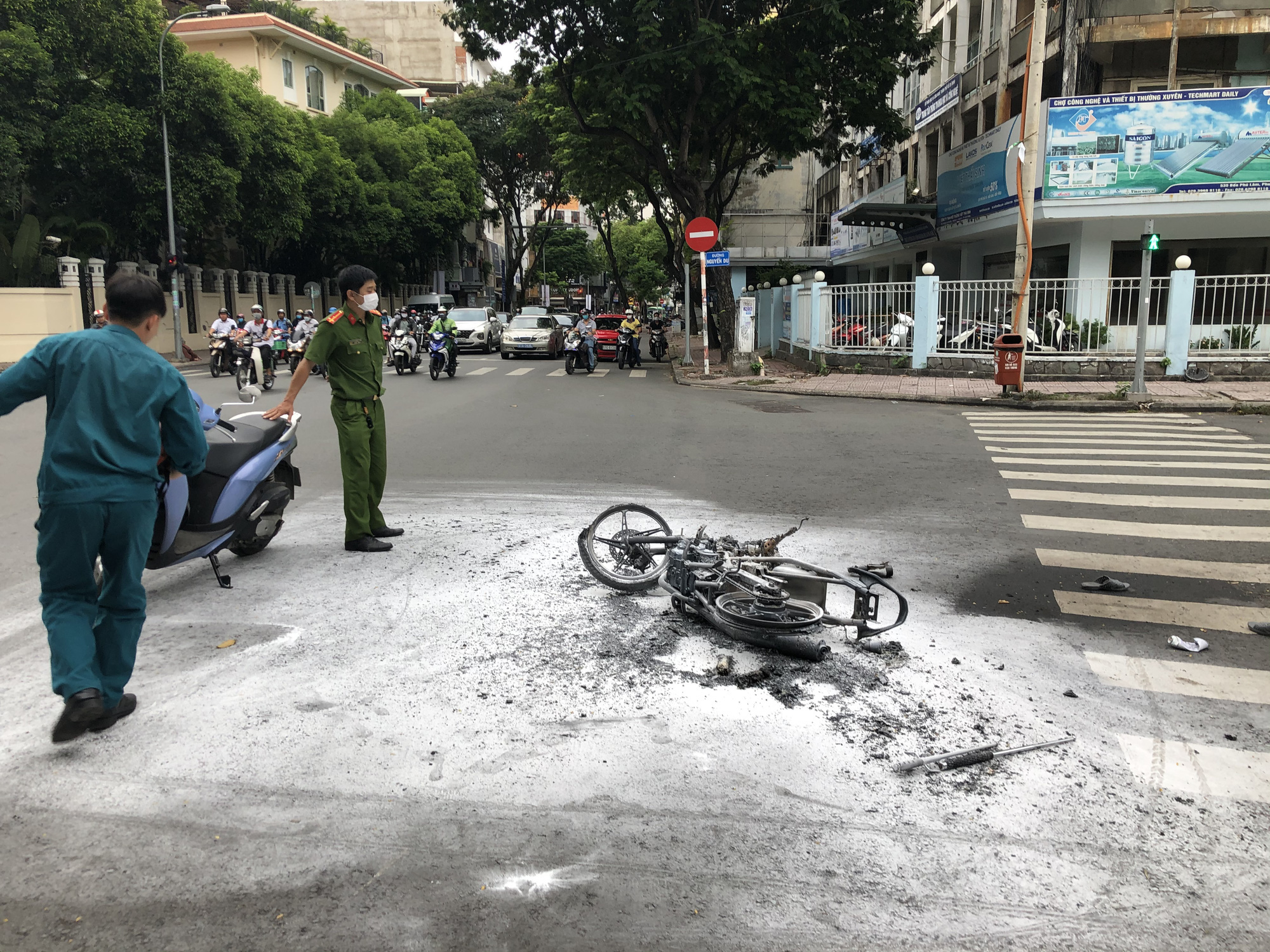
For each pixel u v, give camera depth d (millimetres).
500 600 5277
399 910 2611
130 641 3623
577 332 21844
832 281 41438
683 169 21656
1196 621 5051
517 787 3271
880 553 6293
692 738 3645
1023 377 15828
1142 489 8258
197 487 5203
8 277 24734
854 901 2684
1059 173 18422
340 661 4375
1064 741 3668
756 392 17500
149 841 2926
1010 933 2562
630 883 2746
